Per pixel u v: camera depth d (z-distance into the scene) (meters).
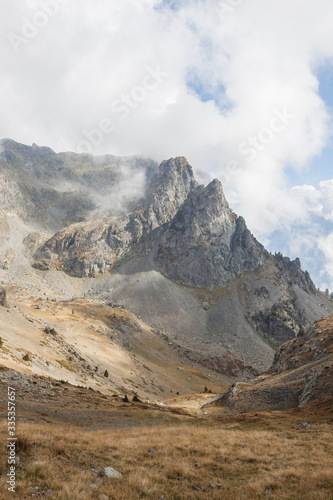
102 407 53.00
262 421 40.16
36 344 88.94
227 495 15.26
